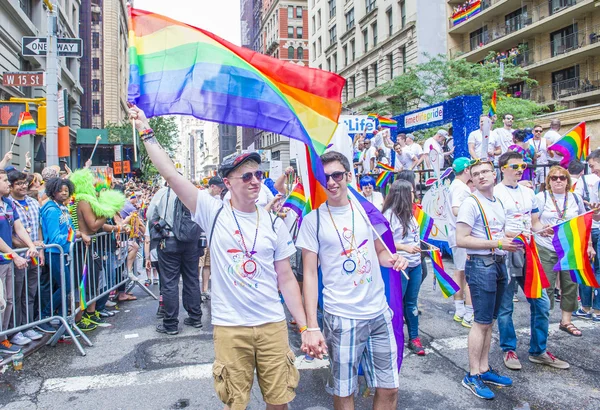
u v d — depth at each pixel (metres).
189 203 2.79
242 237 2.70
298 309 2.84
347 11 43.34
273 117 3.09
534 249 4.32
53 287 5.51
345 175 2.94
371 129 13.16
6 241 4.99
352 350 2.82
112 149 31.47
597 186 6.45
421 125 12.09
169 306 5.56
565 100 26.20
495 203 4.04
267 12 67.50
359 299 2.86
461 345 5.08
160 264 5.63
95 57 52.03
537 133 9.81
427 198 8.87
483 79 21.94
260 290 2.69
